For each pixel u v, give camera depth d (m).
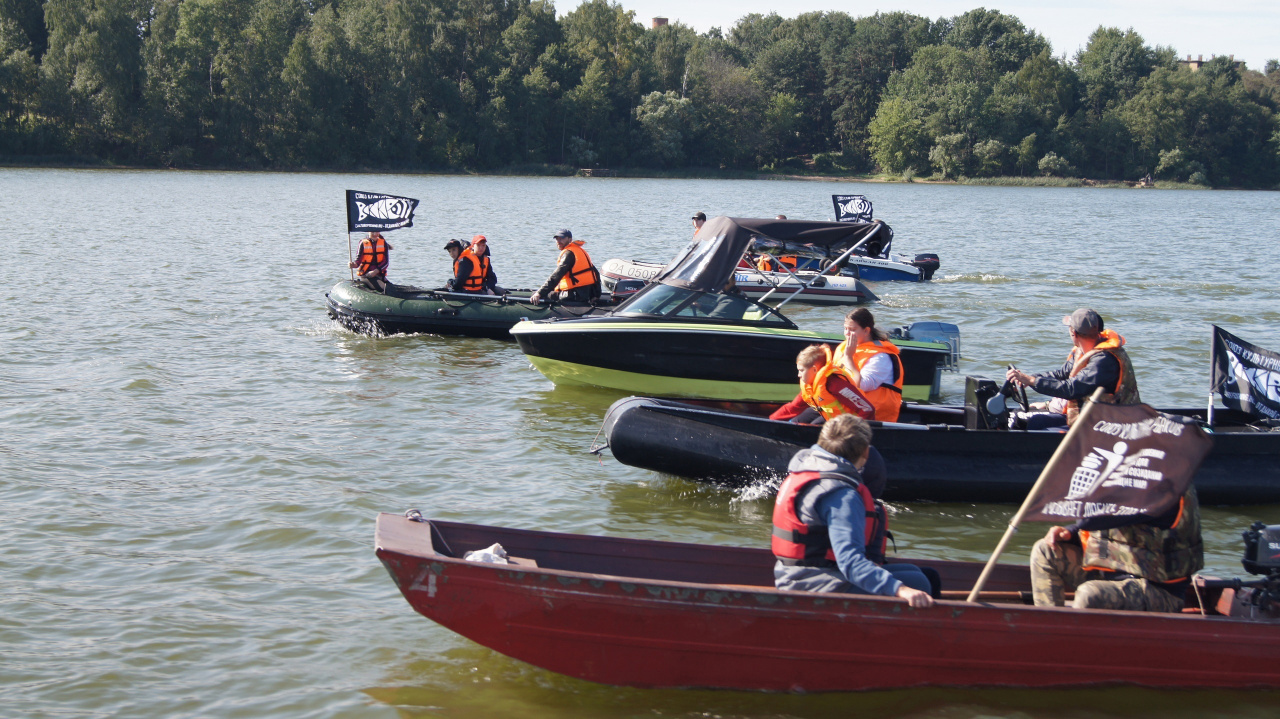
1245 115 101.19
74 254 23.08
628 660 4.95
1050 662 4.91
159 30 78.25
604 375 11.26
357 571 6.37
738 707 4.91
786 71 111.31
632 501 7.88
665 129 95.88
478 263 14.61
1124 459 4.75
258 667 5.17
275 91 78.06
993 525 7.57
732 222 11.43
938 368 10.91
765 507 7.90
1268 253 31.42
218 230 30.59
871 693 4.98
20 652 5.23
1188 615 4.90
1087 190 91.88
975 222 44.72
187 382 11.18
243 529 6.98
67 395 10.38
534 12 96.12
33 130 71.75
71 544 6.64
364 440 9.19
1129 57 105.81
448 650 5.40
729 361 11.02
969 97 98.69
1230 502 7.82
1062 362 13.44
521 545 5.52
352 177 74.31
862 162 107.94
